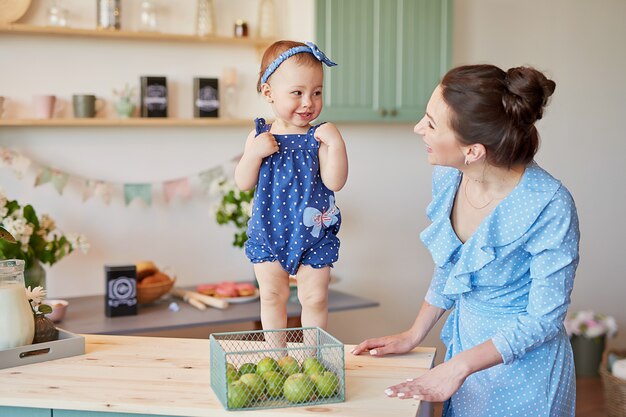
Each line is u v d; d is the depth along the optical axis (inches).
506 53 185.5
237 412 59.4
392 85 163.0
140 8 153.1
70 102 149.9
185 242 160.6
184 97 159.2
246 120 155.9
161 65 156.8
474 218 74.6
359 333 177.2
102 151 152.8
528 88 66.7
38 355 72.7
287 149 69.4
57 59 148.4
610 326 182.4
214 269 163.5
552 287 69.2
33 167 147.6
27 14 144.5
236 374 62.0
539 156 191.5
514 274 72.7
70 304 141.1
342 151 68.8
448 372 65.0
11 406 63.2
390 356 76.2
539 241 70.1
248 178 69.2
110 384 65.8
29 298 76.9
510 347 66.6
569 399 76.0
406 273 180.1
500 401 74.5
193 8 158.1
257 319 132.6
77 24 148.6
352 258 174.6
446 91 68.2
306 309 71.7
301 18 160.2
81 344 75.0
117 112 151.1
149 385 65.5
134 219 156.1
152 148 156.8
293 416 58.9
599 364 184.7
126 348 77.3
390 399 62.6
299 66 67.9
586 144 195.6
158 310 136.3
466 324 77.5
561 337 75.3
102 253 153.9
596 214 198.1
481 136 67.2
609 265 200.5
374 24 160.1
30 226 127.9
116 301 131.2
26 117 146.5
